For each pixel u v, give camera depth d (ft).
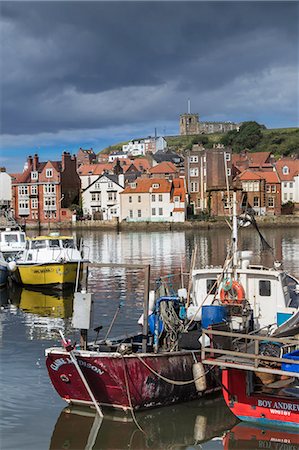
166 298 42.29
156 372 37.68
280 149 478.18
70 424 36.70
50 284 92.63
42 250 95.45
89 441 34.42
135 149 571.28
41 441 34.40
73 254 96.53
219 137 558.15
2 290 92.94
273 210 298.56
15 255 108.17
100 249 171.32
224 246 171.12
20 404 39.86
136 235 238.68
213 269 49.11
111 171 331.36
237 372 36.14
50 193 307.17
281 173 313.53
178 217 284.82
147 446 33.99
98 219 304.50
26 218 310.45
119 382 36.55
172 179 302.66
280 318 44.80
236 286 44.83
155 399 38.24
